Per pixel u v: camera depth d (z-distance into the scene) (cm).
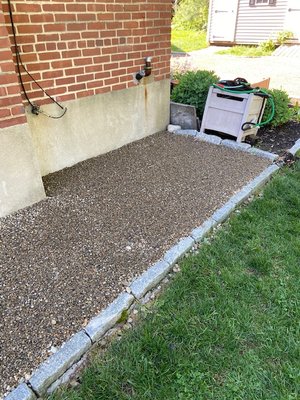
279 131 448
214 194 288
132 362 158
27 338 162
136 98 382
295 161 365
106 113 352
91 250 219
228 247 233
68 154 329
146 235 235
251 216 266
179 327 173
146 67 376
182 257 224
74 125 324
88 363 160
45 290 188
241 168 335
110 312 177
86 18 299
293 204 286
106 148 367
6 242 224
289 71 858
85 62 313
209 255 225
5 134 233
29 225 242
